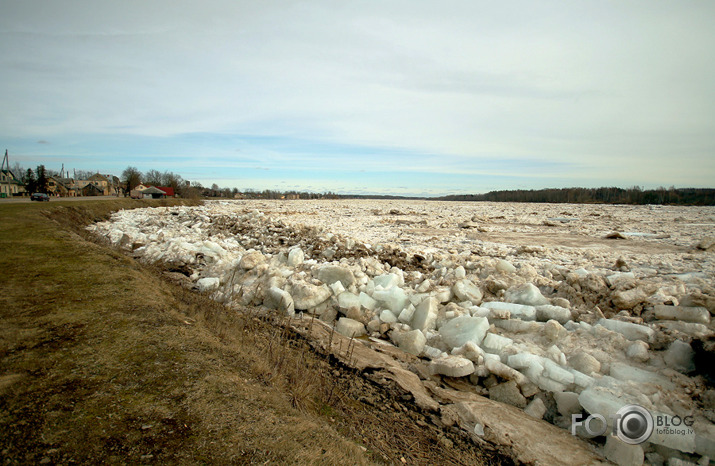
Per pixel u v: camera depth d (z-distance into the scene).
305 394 4.18
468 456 3.86
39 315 5.15
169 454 2.77
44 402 3.25
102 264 8.20
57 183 91.56
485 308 7.09
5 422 2.95
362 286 8.59
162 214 29.19
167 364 4.03
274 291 7.88
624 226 27.12
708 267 11.33
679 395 4.49
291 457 2.90
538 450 4.02
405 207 62.47
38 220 16.31
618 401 4.36
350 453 3.17
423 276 9.68
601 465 3.89
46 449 2.71
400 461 3.56
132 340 4.51
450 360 5.45
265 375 4.29
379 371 5.38
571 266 11.52
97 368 3.85
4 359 3.93
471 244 17.30
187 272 10.48
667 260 12.66
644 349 5.23
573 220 33.16
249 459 2.81
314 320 7.41
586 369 5.12
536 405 4.84
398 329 6.98
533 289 7.26
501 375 5.18
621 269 10.59
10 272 7.27
